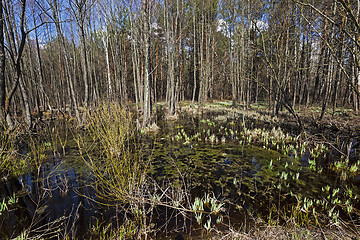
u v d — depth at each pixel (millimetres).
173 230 2945
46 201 3717
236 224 3041
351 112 12656
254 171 5004
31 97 17984
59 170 5117
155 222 3154
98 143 7492
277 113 13664
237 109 17656
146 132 9562
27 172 5027
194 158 5973
